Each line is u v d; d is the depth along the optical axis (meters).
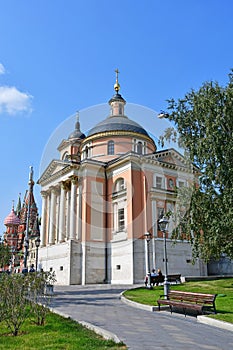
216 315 11.27
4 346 7.00
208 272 36.94
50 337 7.86
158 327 9.83
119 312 13.12
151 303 15.06
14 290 9.34
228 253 19.23
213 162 19.39
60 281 34.97
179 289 21.53
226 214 18.39
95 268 32.12
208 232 19.31
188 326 10.08
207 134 19.50
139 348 7.08
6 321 8.98
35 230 65.19
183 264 33.84
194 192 20.61
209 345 7.54
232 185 18.61
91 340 7.47
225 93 20.23
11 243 70.62
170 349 7.05
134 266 30.33
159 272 28.62
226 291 19.59
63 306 15.03
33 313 10.65
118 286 28.25
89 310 13.69
